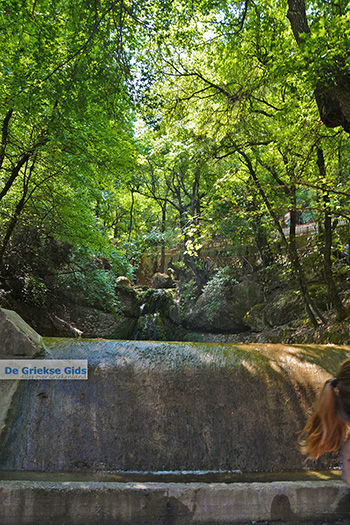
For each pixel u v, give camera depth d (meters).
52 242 14.48
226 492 3.05
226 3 8.77
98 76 7.41
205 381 4.43
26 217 12.18
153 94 8.99
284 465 3.99
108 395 4.18
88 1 7.07
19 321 4.59
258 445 4.08
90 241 12.50
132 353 4.67
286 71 6.26
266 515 3.05
